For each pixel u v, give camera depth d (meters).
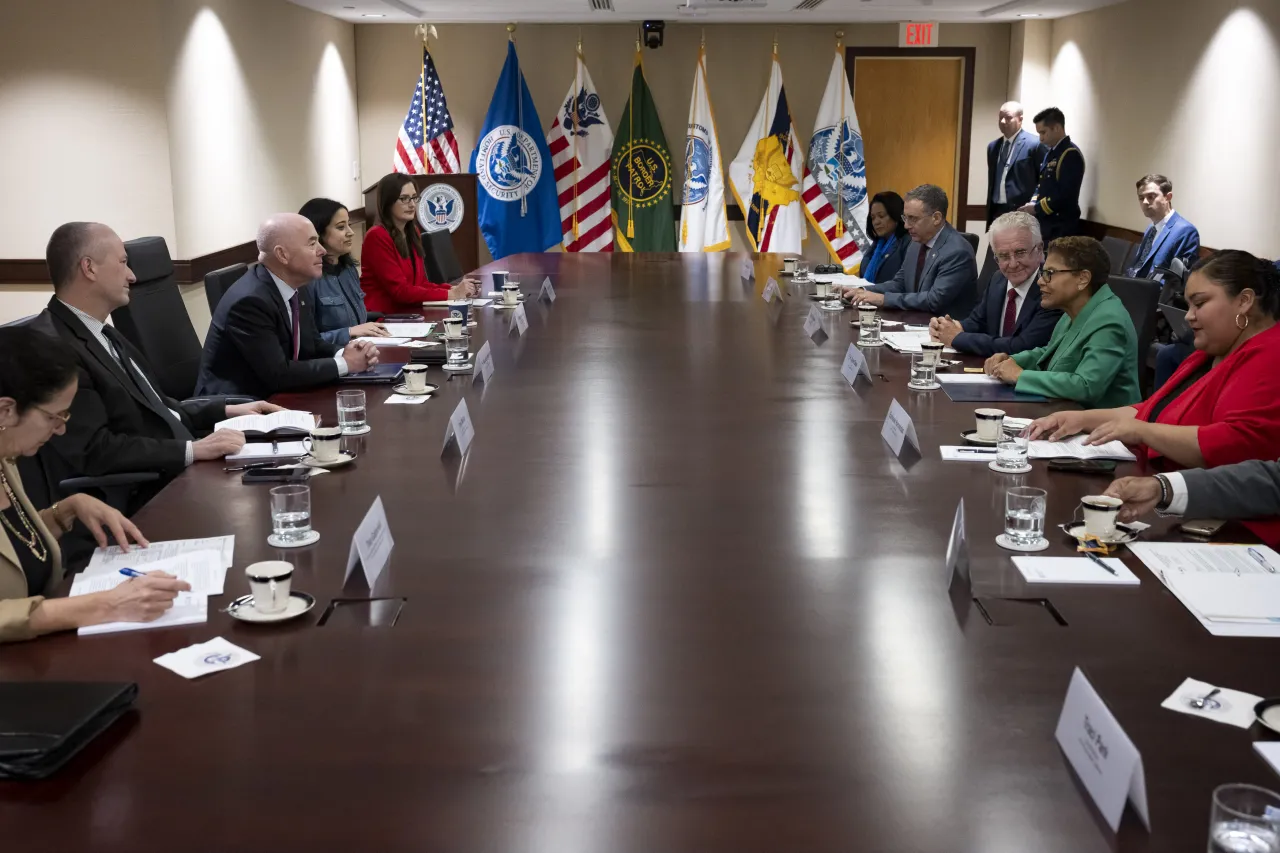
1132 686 1.57
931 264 5.30
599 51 9.54
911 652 1.69
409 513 2.32
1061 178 8.02
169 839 1.24
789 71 9.56
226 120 6.93
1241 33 6.53
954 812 1.28
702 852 1.21
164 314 4.25
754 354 4.06
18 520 2.14
